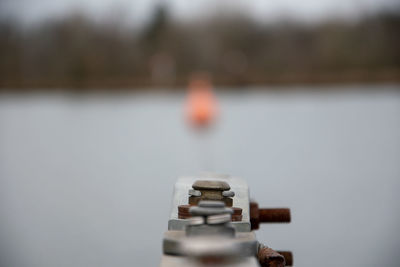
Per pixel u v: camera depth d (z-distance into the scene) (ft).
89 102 440.04
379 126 210.18
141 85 507.30
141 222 76.64
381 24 486.79
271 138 181.16
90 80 505.25
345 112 268.62
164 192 100.53
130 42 509.35
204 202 6.48
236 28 489.26
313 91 462.60
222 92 489.26
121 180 114.11
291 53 492.95
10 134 225.56
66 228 75.61
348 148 150.71
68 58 512.22
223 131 214.28
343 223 68.64
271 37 494.18
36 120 286.25
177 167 132.36
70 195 99.91
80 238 70.33
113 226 75.41
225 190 8.05
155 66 504.02
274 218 10.23
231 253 5.68
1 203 93.76
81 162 144.15
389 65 485.15
